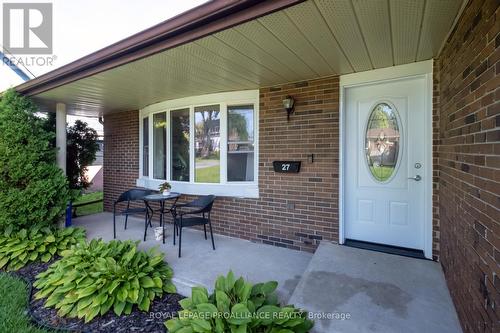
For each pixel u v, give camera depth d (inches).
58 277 106.0
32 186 151.4
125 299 92.5
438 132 109.5
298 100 142.2
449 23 80.7
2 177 145.6
